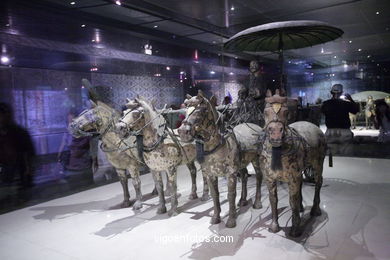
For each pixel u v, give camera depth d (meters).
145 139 4.59
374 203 4.82
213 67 7.91
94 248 3.96
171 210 4.95
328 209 4.67
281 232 3.98
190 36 7.40
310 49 6.97
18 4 5.20
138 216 5.04
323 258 3.27
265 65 7.76
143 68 7.30
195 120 3.56
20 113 6.26
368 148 7.97
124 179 5.54
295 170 3.49
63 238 4.36
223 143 3.90
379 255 3.25
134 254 3.71
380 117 7.58
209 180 4.27
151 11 5.86
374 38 6.60
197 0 5.46
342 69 7.61
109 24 6.30
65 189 7.05
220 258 3.44
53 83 6.54
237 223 4.39
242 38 4.95
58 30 5.92
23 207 5.91
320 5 5.56
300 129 4.12
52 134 6.86
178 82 7.82
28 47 5.74
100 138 5.31
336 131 7.22
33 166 6.66
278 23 4.15
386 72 7.20
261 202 5.25
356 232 3.83
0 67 5.80
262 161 3.67
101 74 6.90
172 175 4.84
